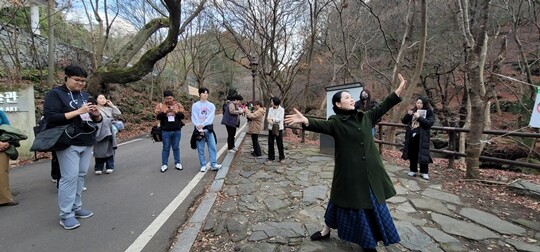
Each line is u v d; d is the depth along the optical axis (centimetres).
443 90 1617
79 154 323
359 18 1319
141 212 364
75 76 315
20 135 393
